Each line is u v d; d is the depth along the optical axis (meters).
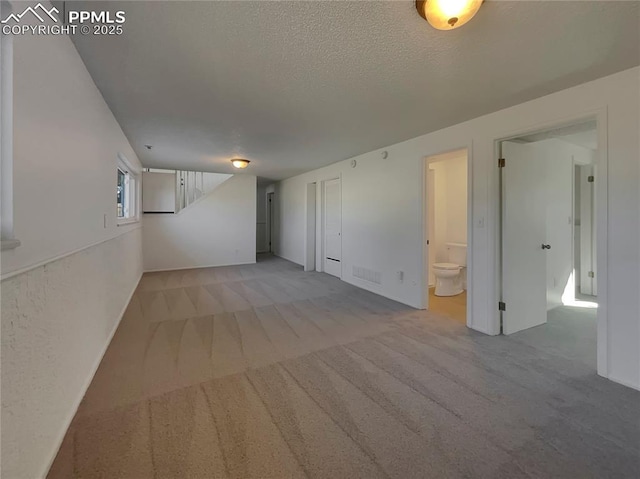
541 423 1.67
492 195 2.90
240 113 2.89
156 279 5.56
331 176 5.67
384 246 4.35
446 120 3.07
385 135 3.62
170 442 1.51
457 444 1.51
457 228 5.17
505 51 1.83
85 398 1.88
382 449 1.48
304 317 3.48
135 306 3.88
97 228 2.35
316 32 1.65
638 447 1.49
